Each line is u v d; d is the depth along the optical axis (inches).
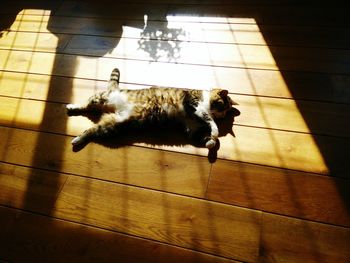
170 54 76.0
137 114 60.1
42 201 53.9
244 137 58.5
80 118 65.6
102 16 89.4
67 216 51.6
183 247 46.5
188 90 62.2
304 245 45.1
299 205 49.1
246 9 85.1
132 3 92.2
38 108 68.6
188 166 55.5
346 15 79.0
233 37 78.2
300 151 55.4
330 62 69.4
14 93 72.4
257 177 52.9
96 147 60.1
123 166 56.7
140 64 74.7
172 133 60.7
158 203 51.5
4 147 62.3
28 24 90.1
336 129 57.9
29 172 58.0
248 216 48.7
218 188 52.2
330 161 53.6
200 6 88.0
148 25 84.4
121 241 48.0
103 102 63.9
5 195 55.4
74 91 71.1
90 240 48.5
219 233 47.4
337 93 63.4
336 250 44.3
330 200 49.1
